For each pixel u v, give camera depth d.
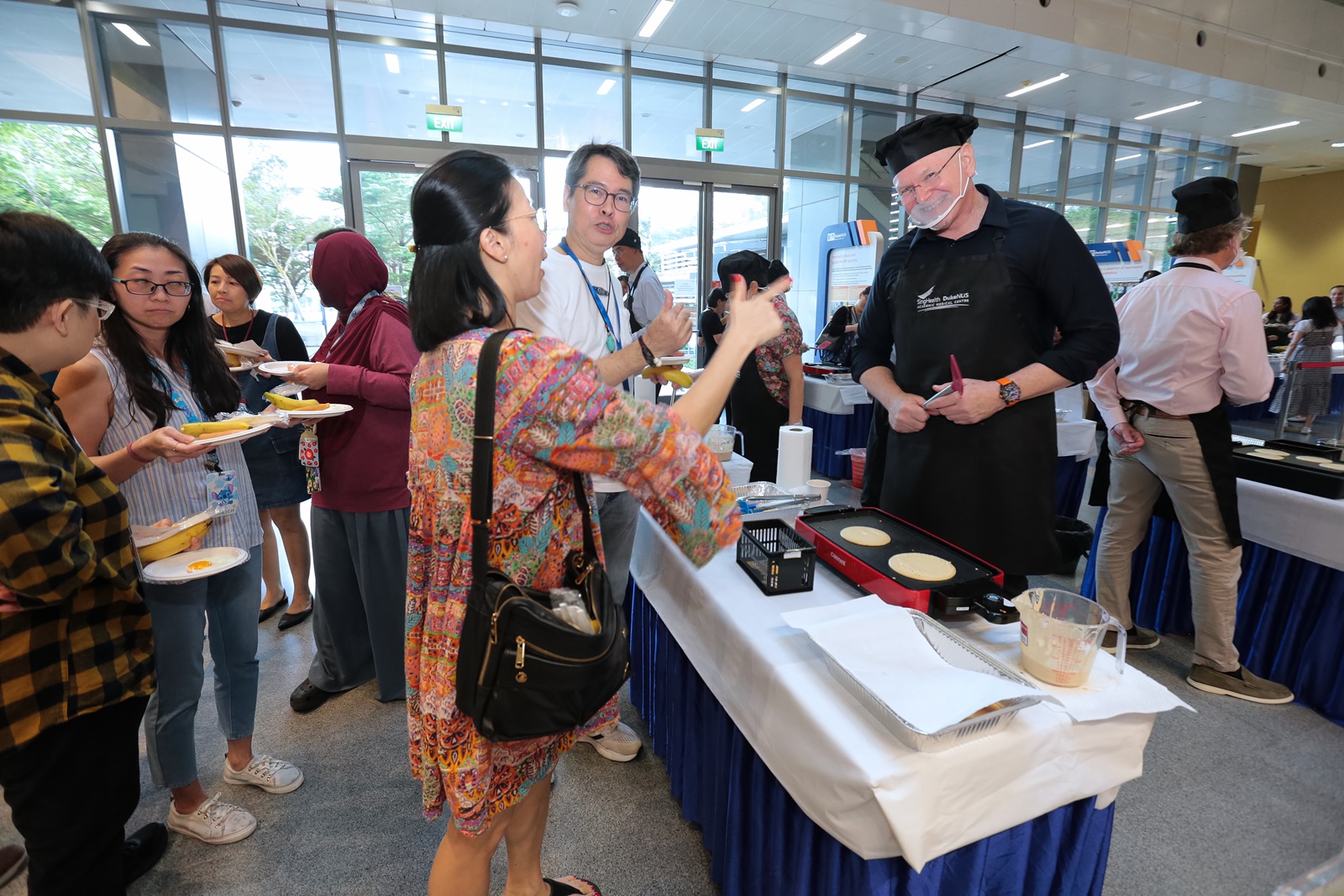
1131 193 9.03
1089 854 0.96
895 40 5.75
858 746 0.78
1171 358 1.97
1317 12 6.92
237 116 4.97
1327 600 1.95
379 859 1.50
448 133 5.54
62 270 0.90
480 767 0.82
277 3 4.82
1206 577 2.07
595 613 0.79
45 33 4.49
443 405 0.79
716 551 0.80
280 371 1.74
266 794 1.70
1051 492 1.46
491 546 0.78
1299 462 2.04
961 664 0.87
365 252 1.85
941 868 0.84
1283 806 1.61
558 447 0.73
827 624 0.94
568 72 5.82
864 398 4.38
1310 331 4.68
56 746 0.98
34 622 0.92
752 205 6.78
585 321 1.56
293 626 2.62
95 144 4.72
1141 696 0.88
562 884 1.26
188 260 1.38
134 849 1.45
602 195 1.52
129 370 1.30
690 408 0.78
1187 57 6.43
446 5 4.92
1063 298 1.37
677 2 5.00
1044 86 6.96
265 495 2.46
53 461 0.88
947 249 1.48
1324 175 11.46
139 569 1.10
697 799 1.46
